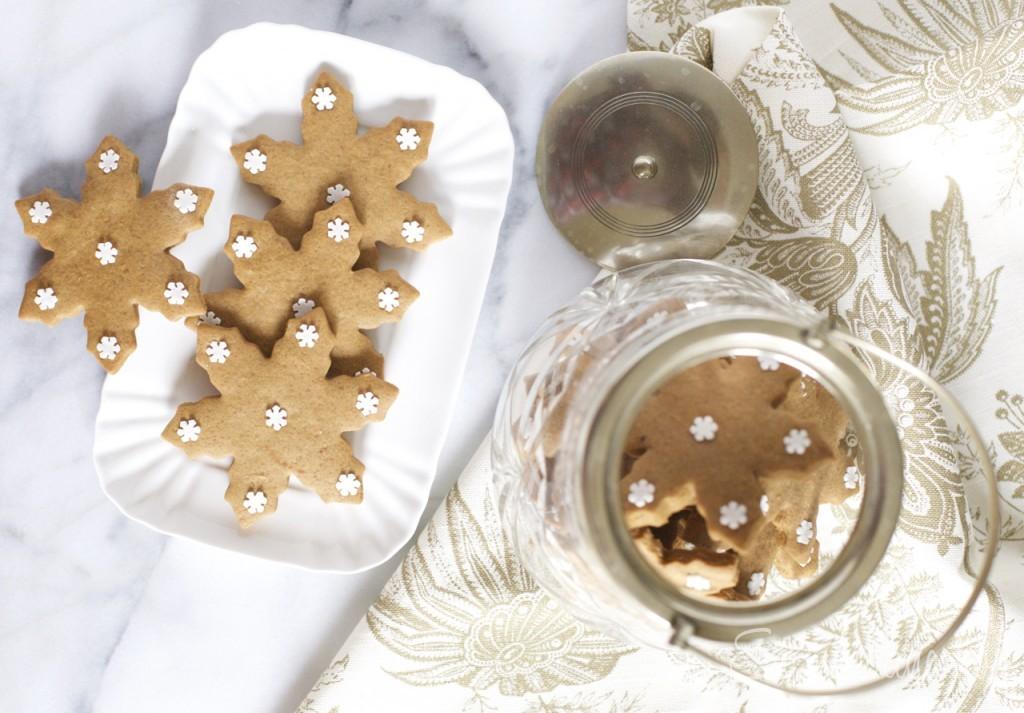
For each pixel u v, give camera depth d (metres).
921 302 0.73
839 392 0.58
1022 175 0.72
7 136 0.74
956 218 0.73
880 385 0.71
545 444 0.63
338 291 0.71
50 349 0.74
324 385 0.71
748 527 0.58
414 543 0.75
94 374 0.74
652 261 0.73
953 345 0.73
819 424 0.62
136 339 0.71
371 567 0.72
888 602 0.71
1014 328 0.72
